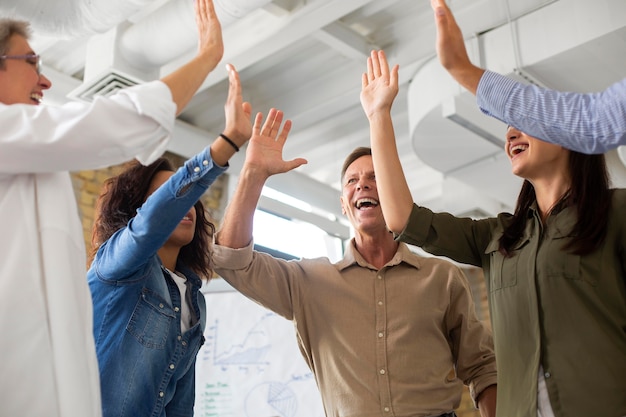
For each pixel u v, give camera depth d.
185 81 1.45
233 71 1.66
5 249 1.31
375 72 2.03
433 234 1.85
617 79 4.20
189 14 3.66
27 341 1.26
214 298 3.67
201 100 5.38
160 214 1.55
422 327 2.19
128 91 1.36
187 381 1.86
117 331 1.68
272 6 4.01
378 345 2.15
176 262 2.01
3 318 1.26
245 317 3.60
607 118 1.30
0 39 1.45
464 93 4.49
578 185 1.61
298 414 3.36
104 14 3.12
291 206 6.04
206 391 3.49
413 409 2.07
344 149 6.25
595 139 1.33
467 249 1.86
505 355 1.62
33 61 1.49
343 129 5.93
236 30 4.35
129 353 1.68
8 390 1.23
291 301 2.28
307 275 2.31
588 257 1.54
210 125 5.65
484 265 1.84
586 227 1.55
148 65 4.09
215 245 2.14
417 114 4.81
